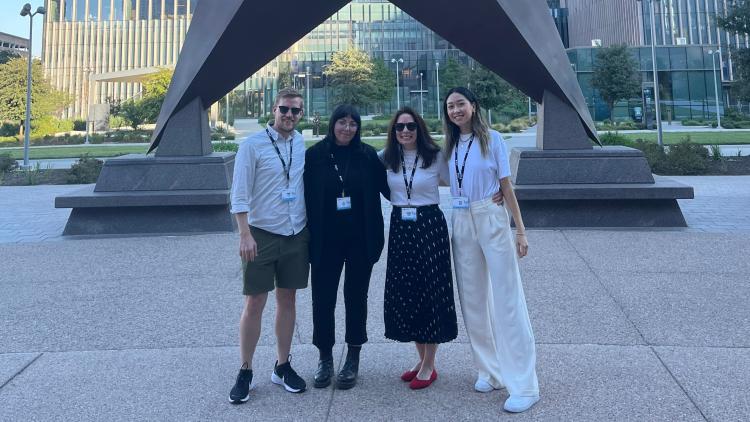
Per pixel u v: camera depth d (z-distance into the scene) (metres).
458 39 7.20
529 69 7.29
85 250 6.27
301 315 4.01
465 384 2.76
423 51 58.88
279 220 2.65
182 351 3.28
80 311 4.07
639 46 47.72
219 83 7.55
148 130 47.47
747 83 28.59
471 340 2.71
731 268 5.01
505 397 2.60
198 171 7.51
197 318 3.89
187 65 7.38
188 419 2.42
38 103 47.31
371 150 2.82
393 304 2.72
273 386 2.77
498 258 2.57
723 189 11.16
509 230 2.63
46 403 2.60
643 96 44.59
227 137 38.12
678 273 4.88
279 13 6.75
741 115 47.91
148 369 3.01
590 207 7.27
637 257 5.53
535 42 6.96
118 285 4.80
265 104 61.19
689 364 2.92
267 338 3.50
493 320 2.64
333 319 2.80
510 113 52.06
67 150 30.70
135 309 4.11
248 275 2.61
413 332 2.67
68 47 74.00
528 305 4.05
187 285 4.77
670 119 45.44
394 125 2.75
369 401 2.58
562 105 7.67
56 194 12.77
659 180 7.73
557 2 78.94
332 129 2.74
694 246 5.97
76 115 72.88
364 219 2.73
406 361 3.10
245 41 7.00
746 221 7.48
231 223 7.48
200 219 7.37
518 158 7.70
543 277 4.84
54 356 3.21
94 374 2.95
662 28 56.34
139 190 7.45
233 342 3.43
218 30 6.85
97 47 73.94
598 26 66.69
